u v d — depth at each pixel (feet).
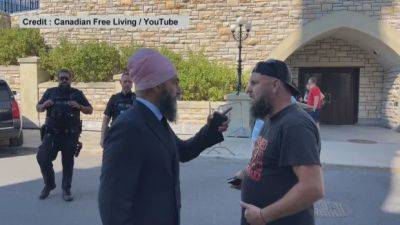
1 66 51.29
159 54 7.68
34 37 54.44
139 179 7.21
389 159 31.71
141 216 7.22
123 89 20.51
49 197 21.70
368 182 25.94
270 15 51.37
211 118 9.07
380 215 19.39
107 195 7.03
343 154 33.65
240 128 40.11
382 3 49.67
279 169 7.71
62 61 49.73
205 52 52.70
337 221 18.47
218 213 19.43
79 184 24.52
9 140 36.24
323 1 50.42
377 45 52.16
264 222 7.59
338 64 57.57
